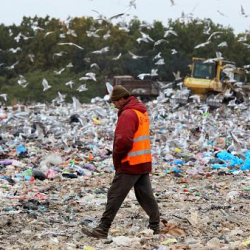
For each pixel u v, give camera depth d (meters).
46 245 19.80
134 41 150.62
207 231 22.03
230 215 24.52
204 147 46.91
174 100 76.50
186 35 148.50
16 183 32.88
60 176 34.75
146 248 19.33
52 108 85.00
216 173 37.03
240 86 88.38
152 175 36.22
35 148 45.97
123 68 144.38
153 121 60.69
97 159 42.00
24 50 156.25
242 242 19.98
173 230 21.52
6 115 65.19
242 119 72.62
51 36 154.50
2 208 25.70
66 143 45.66
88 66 150.25
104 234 20.89
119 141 19.98
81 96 127.38
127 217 24.45
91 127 53.53
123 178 20.52
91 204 27.23
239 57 133.62
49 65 152.88
